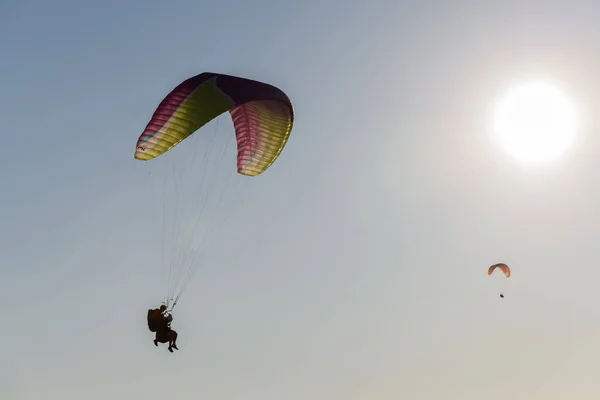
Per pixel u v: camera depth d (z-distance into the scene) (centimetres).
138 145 2286
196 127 2273
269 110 2480
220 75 2397
